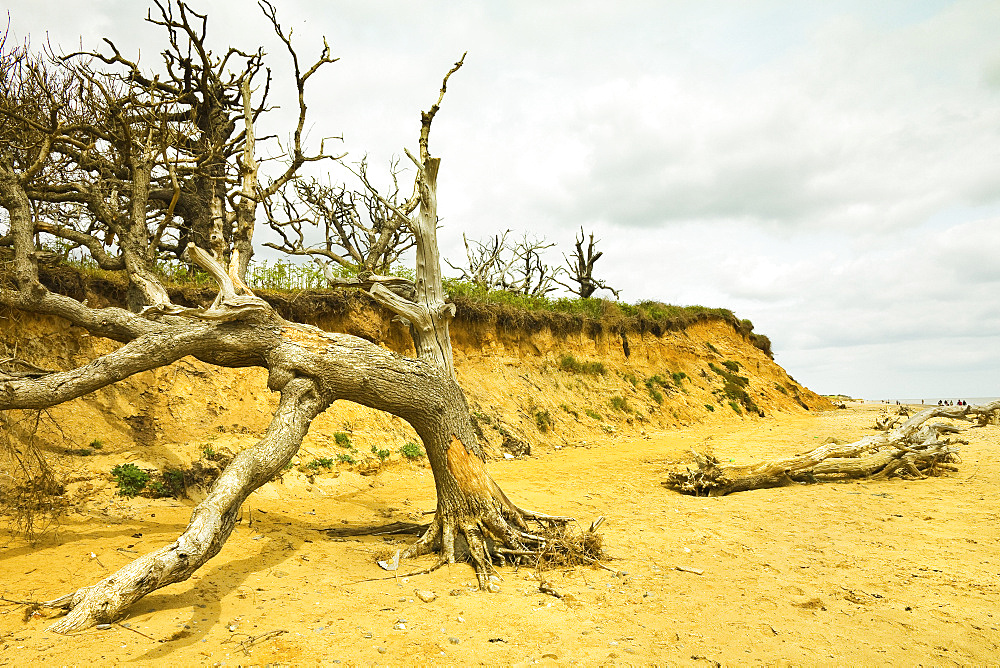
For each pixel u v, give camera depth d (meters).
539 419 19.48
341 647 4.62
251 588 5.84
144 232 11.23
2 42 9.86
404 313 8.12
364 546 7.64
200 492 9.35
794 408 32.28
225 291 7.15
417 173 9.21
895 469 13.40
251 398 12.59
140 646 4.45
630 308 30.28
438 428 7.45
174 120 14.12
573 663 4.49
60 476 8.22
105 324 8.13
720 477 12.01
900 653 4.74
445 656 4.55
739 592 6.12
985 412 21.52
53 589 5.44
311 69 12.69
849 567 6.98
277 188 12.98
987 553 7.57
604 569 6.88
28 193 10.88
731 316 36.06
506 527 7.15
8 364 7.61
